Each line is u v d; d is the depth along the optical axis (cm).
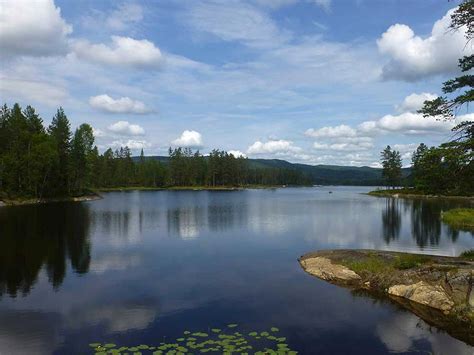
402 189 13900
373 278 2150
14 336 1432
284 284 2162
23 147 8162
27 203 7738
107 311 1702
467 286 1789
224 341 1381
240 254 2981
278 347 1331
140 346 1326
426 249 3225
